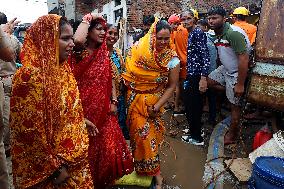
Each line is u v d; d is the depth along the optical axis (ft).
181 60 20.29
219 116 20.83
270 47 14.24
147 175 11.62
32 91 6.92
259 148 13.15
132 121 11.46
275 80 14.17
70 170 7.62
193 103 16.21
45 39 7.06
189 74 16.05
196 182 13.02
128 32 34.63
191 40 15.81
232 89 15.67
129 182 11.66
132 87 11.33
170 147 16.48
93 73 9.63
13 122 7.13
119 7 38.65
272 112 15.40
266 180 10.28
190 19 19.42
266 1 14.53
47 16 7.15
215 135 17.63
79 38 9.18
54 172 7.30
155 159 11.57
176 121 19.90
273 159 11.34
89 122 9.66
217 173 13.58
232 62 15.35
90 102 9.73
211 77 17.93
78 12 48.78
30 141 7.09
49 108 7.10
